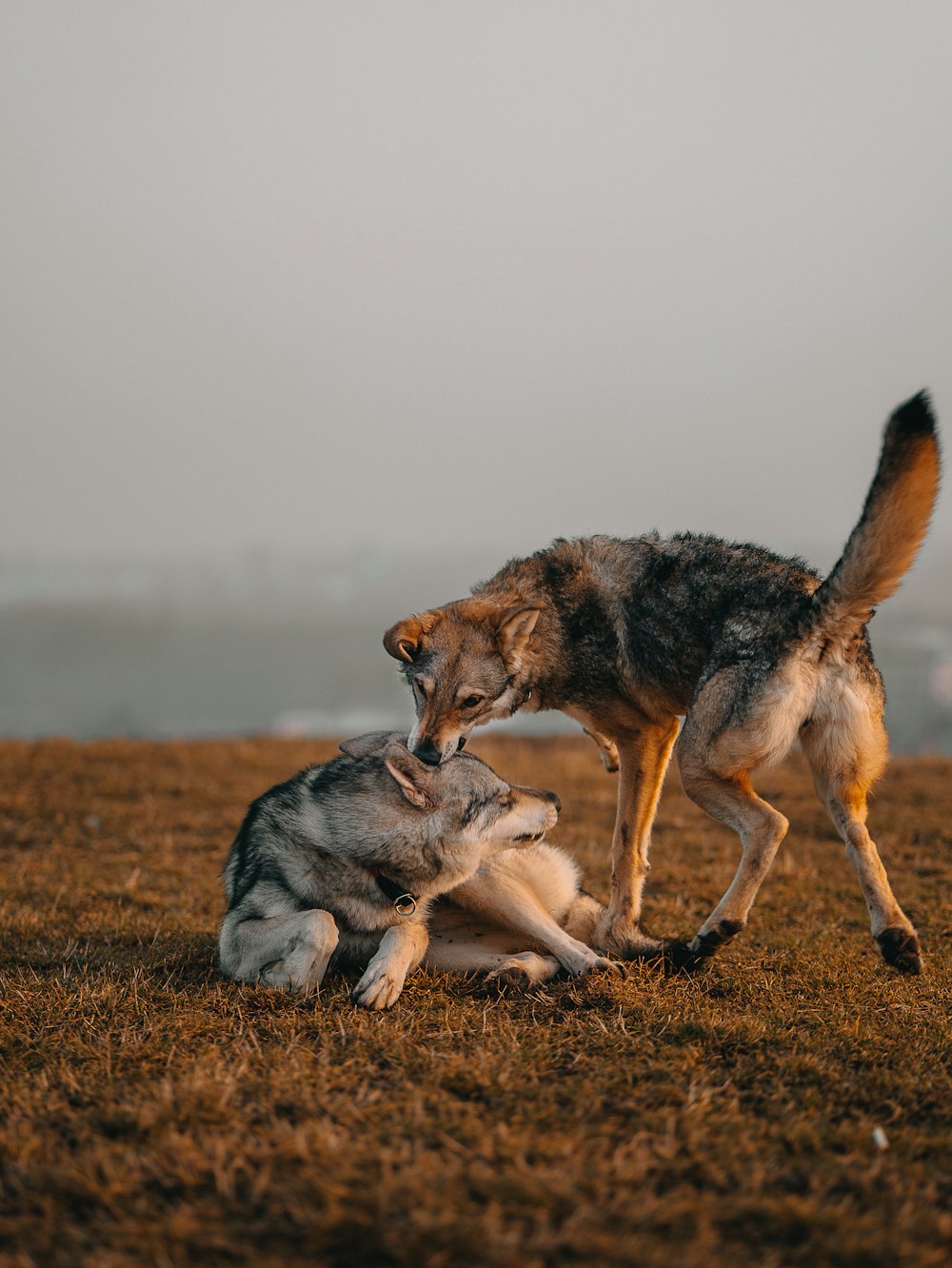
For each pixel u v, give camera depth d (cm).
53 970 482
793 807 973
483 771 479
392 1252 226
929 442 423
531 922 478
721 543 522
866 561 437
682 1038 377
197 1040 375
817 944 527
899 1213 248
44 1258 231
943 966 487
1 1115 306
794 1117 309
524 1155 270
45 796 1003
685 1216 242
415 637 547
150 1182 262
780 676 457
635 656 523
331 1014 401
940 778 1117
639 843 529
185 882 712
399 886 465
